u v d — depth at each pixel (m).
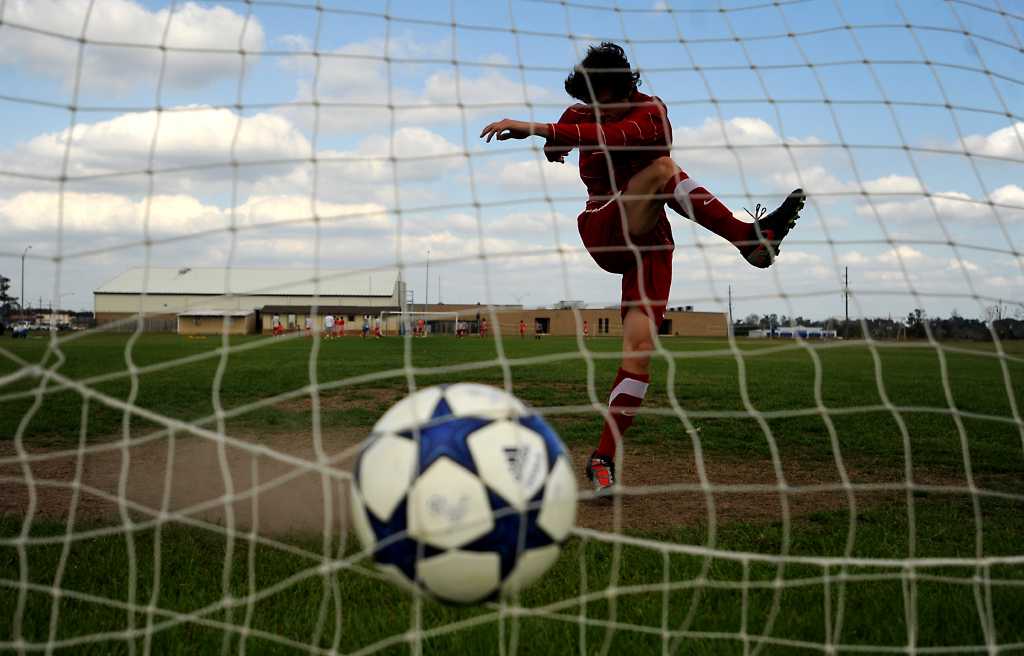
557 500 2.26
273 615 2.62
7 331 25.47
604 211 3.81
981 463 5.52
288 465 5.23
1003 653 2.37
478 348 23.52
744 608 2.50
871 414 7.91
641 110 3.63
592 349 20.11
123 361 15.68
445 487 2.15
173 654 2.34
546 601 2.71
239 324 49.41
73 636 2.49
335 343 28.69
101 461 5.44
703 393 9.85
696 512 4.08
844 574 2.65
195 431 2.49
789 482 4.89
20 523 3.81
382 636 2.44
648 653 2.32
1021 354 3.64
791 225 3.67
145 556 3.26
